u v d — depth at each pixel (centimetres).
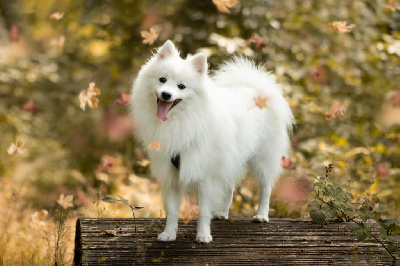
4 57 1650
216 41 1141
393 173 973
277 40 1277
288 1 1380
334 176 917
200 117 613
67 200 815
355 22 1395
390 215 762
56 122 1614
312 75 1214
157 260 575
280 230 664
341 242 635
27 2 1808
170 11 1445
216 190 645
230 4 633
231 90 713
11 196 948
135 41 1509
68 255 745
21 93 1623
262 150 739
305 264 580
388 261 591
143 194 1044
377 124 1230
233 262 579
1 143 1405
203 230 627
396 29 1470
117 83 1502
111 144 1477
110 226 654
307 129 1201
